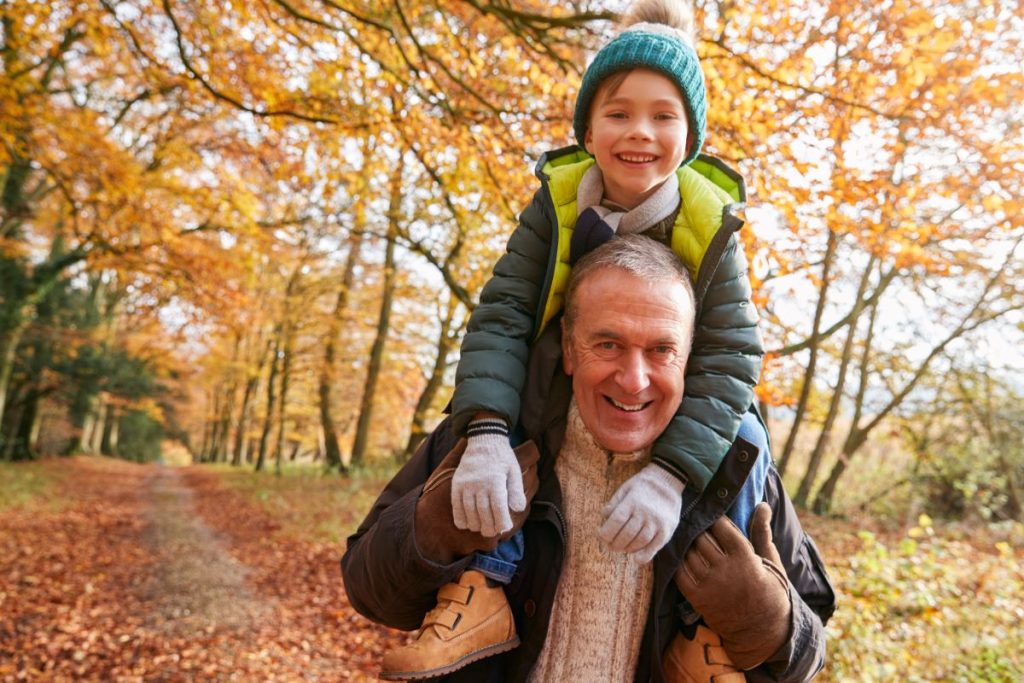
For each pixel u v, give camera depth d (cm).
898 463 1655
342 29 598
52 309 2338
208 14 786
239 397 4169
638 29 141
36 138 992
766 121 461
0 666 593
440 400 2030
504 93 638
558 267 140
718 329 137
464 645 128
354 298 2164
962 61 423
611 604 138
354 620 752
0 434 2494
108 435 4312
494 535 124
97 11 837
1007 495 1383
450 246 1170
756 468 141
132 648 657
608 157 138
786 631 128
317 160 829
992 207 435
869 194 449
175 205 1359
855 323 1490
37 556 1010
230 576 939
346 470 2053
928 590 507
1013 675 416
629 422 129
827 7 448
